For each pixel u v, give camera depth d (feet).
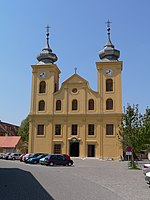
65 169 116.78
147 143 139.23
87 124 215.72
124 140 141.59
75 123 217.77
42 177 77.92
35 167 126.31
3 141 285.43
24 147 294.87
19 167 122.11
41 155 168.25
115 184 66.08
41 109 225.35
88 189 55.98
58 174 89.81
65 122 218.59
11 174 86.38
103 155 208.33
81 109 218.79
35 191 51.44
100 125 212.84
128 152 137.69
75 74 223.51
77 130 216.33
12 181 67.46
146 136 137.80
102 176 86.89
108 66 221.05
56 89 236.63
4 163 156.15
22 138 322.55
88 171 107.65
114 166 144.87
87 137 213.66
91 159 204.74
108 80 219.82
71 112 219.82
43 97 226.38
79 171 106.52
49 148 217.56
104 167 135.95
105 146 209.56
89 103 219.20
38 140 220.64
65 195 47.44
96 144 211.20
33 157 165.58
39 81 229.25
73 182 67.72
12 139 287.48
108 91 217.77
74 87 222.89
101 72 221.46
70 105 221.05
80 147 213.25
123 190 55.98
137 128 140.56
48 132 219.82
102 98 217.36
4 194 47.32
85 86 220.64
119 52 230.89
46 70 229.66
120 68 219.20
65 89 223.51
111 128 211.61
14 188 55.16
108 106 215.92
